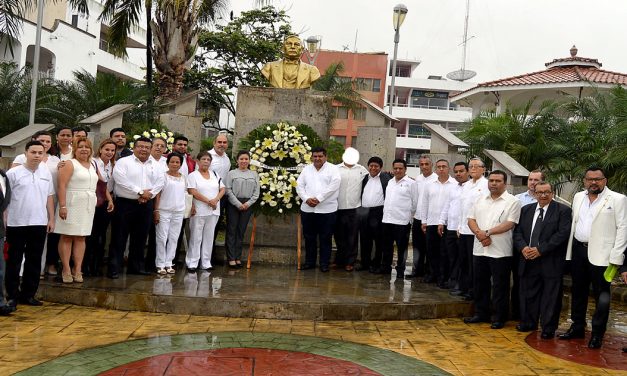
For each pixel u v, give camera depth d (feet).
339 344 18.06
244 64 80.38
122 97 42.98
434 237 26.40
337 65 67.05
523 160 40.09
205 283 23.79
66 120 42.78
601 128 39.01
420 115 125.08
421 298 23.06
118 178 23.29
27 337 17.40
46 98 44.11
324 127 32.30
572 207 21.06
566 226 20.44
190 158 27.68
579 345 19.72
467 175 24.88
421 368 16.08
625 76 57.57
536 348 19.02
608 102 41.19
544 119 41.98
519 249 21.07
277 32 82.79
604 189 20.02
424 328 20.86
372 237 29.22
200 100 79.87
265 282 24.75
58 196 21.81
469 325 21.76
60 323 19.06
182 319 20.22
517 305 23.52
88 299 21.45
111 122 28.68
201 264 27.22
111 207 23.22
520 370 16.49
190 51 45.93
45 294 21.99
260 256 30.45
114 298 21.20
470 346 18.81
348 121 101.71
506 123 42.04
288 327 19.86
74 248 22.56
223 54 79.30
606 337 21.40
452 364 16.70
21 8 46.80
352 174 28.81
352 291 23.77
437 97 127.75
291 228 31.89
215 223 27.07
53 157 22.47
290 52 32.83
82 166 22.09
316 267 29.63
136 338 17.72
